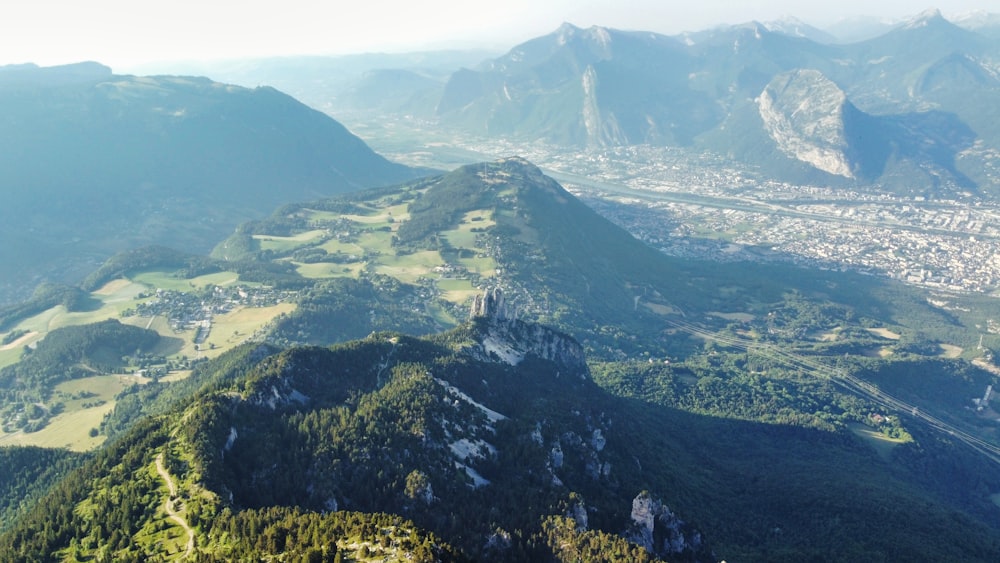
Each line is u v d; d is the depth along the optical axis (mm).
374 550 177750
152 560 183375
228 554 181000
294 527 191500
